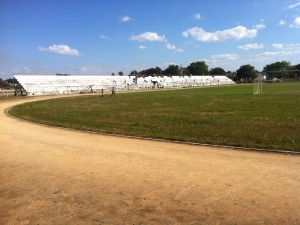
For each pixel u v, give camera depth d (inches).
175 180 265.6
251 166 308.5
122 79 3882.9
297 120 642.2
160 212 201.2
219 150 386.0
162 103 1261.1
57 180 270.8
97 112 917.8
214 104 1135.6
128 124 639.8
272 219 188.7
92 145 429.1
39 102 1503.4
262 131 507.2
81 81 3316.9
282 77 2461.9
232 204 212.1
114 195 232.5
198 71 6963.6
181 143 435.5
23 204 218.2
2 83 4416.8
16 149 408.2
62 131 564.4
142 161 333.4
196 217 193.0
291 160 330.3
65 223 188.1
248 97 1475.1
